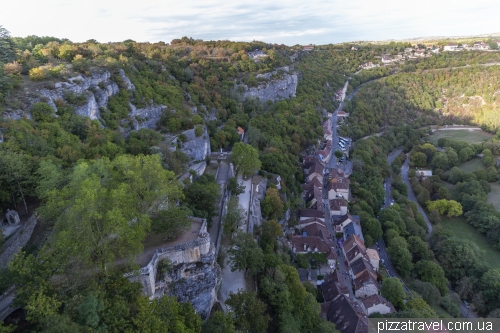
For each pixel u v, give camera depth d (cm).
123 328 3259
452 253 9056
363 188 11712
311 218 9431
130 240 3700
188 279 4534
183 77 12394
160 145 7969
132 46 12031
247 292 4841
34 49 9475
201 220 5066
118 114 8425
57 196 3925
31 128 5894
